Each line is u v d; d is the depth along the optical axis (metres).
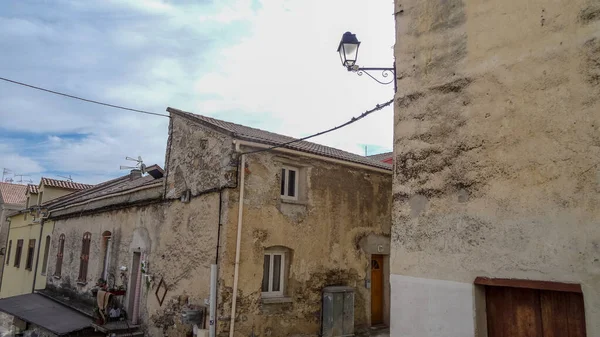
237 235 9.46
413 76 4.99
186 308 9.95
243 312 9.37
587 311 3.31
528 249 3.71
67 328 11.70
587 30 3.61
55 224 19.73
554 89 3.74
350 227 11.98
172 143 12.02
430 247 4.46
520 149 3.89
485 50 4.33
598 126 3.43
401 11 5.28
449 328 4.17
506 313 3.94
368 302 12.10
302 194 11.08
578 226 3.44
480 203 4.11
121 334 11.17
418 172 4.73
